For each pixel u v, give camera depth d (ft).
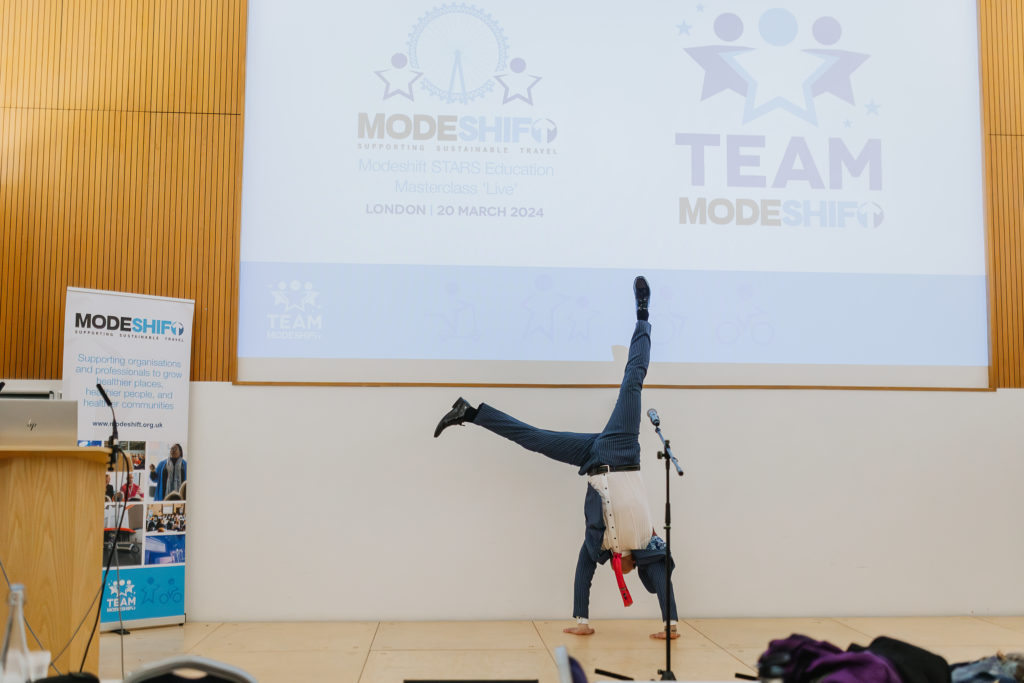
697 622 17.83
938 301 19.22
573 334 18.54
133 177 18.39
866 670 7.48
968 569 18.75
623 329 18.60
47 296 18.08
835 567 18.54
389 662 14.48
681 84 19.13
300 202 18.45
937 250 19.31
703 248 18.85
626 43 19.13
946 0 19.63
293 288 18.31
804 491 18.62
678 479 18.47
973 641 16.15
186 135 18.51
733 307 18.81
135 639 16.01
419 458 18.17
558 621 17.89
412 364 18.34
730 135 19.13
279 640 16.03
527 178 18.79
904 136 19.45
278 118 18.57
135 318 17.22
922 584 18.65
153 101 18.53
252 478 17.90
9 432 11.88
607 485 16.17
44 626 11.75
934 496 18.85
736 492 18.51
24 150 18.28
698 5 19.27
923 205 19.36
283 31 18.74
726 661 14.64
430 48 18.90
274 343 18.21
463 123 18.81
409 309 18.43
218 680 6.02
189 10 18.70
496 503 18.21
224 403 17.99
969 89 19.66
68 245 18.19
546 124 18.90
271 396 18.07
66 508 11.98
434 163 18.70
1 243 18.07
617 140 18.95
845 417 18.83
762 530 18.49
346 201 18.52
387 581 17.92
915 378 19.03
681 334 18.69
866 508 18.70
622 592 16.05
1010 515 18.94
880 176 19.34
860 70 19.51
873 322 19.04
